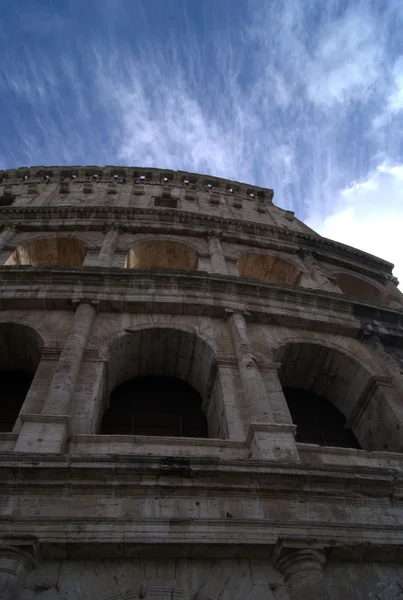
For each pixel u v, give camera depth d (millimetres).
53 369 17672
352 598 11539
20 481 11797
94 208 31984
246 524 11859
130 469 12172
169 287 22141
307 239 34156
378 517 12695
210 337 20156
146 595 10930
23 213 31453
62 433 13797
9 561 10508
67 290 21406
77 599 10664
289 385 22250
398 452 17359
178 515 11828
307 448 15203
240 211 40312
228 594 11141
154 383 21172
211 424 18359
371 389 20156
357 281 33469
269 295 22875
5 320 20188
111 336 19500
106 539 11172
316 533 11969
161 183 43125
